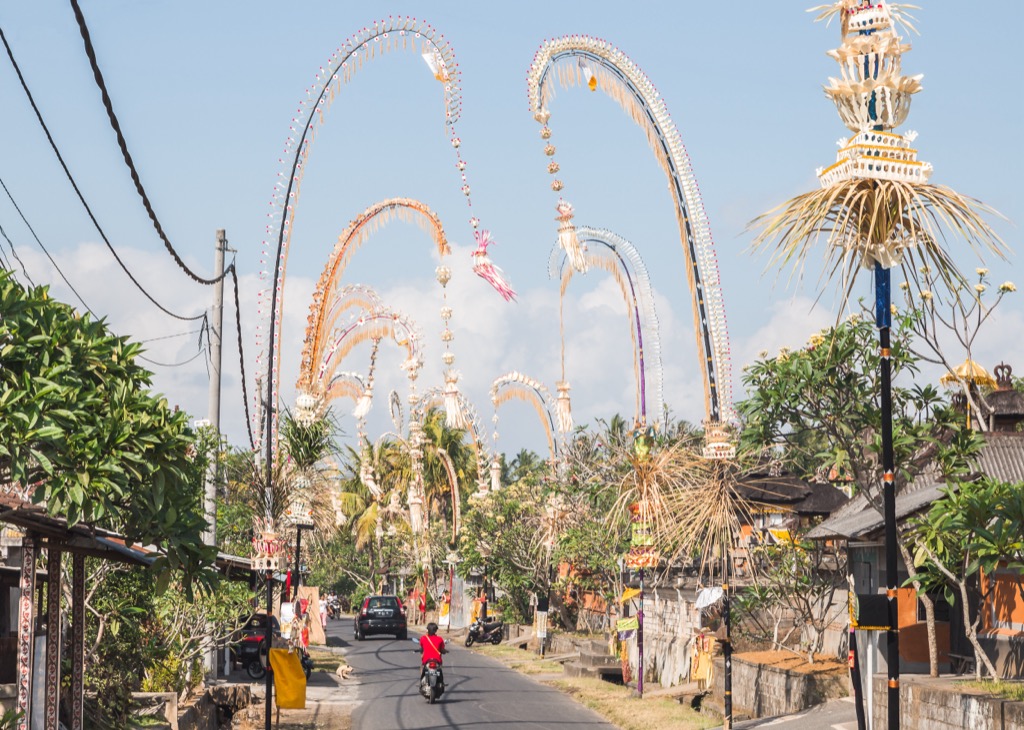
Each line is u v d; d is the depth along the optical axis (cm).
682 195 2595
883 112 1292
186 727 2239
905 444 2133
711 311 2547
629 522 3052
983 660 2048
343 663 4369
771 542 3050
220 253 2850
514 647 5350
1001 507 1585
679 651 3506
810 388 2242
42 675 1540
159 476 1213
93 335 1206
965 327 2119
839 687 2525
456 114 2664
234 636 3512
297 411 2556
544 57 2666
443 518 8644
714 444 2503
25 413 1023
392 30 2616
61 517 1470
